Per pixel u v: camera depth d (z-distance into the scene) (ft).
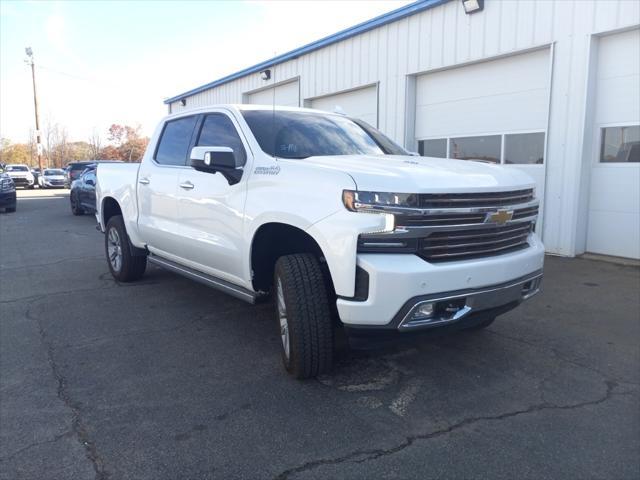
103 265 26.50
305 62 46.55
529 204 12.69
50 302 19.43
